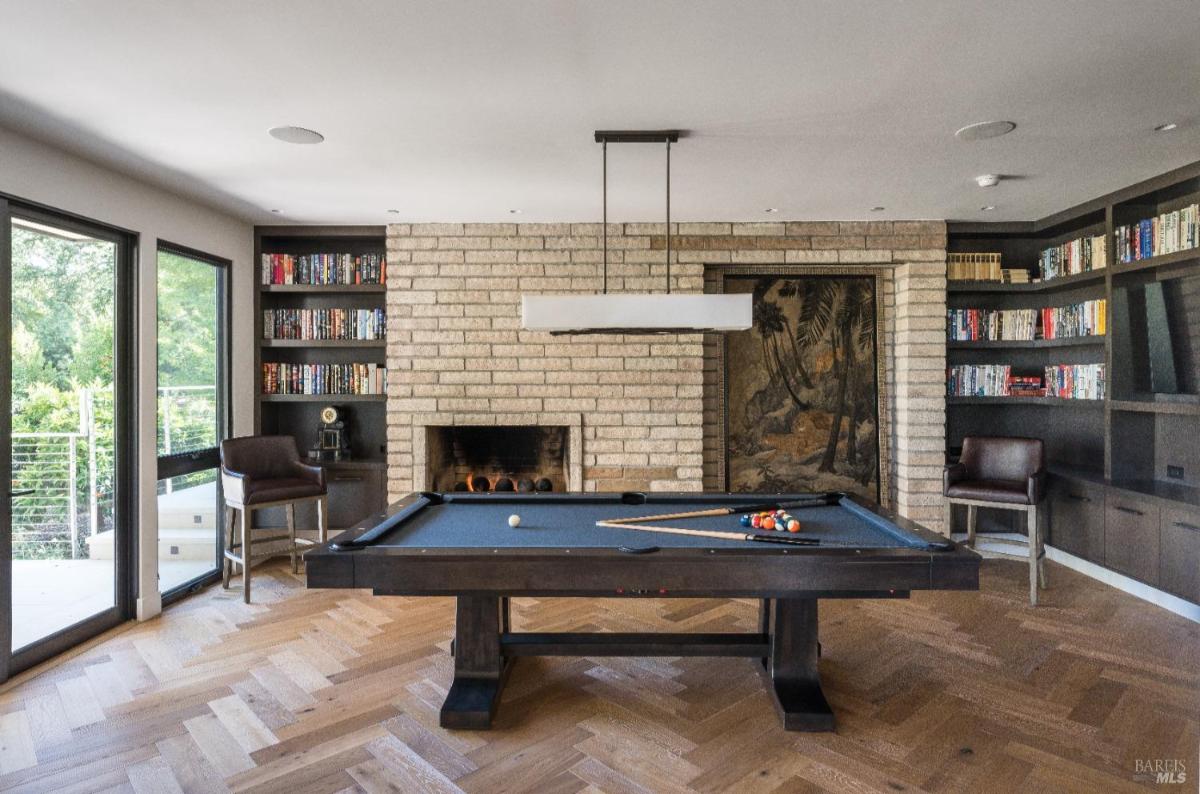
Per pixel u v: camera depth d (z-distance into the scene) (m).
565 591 2.29
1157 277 4.06
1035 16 2.10
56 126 2.99
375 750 2.38
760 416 5.21
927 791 2.14
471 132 3.11
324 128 3.05
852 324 5.20
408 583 2.27
